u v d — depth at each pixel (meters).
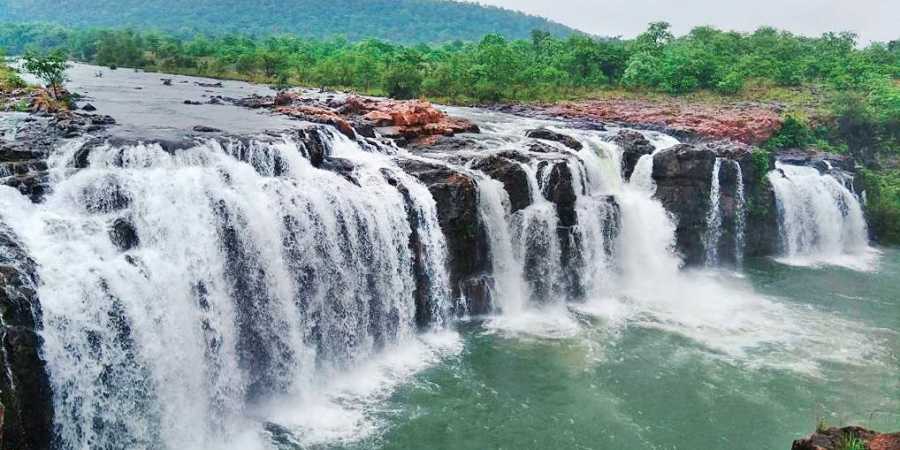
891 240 43.31
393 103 45.44
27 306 15.20
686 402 21.69
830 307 30.84
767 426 20.45
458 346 25.27
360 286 24.20
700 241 36.03
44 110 34.06
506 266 29.22
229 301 20.58
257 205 21.50
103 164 21.92
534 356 24.58
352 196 24.23
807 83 78.00
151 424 17.69
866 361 25.03
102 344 16.58
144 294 17.70
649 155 36.72
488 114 60.41
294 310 22.27
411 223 25.83
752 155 37.88
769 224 38.88
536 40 113.62
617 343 25.97
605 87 80.25
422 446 18.72
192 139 24.52
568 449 18.94
